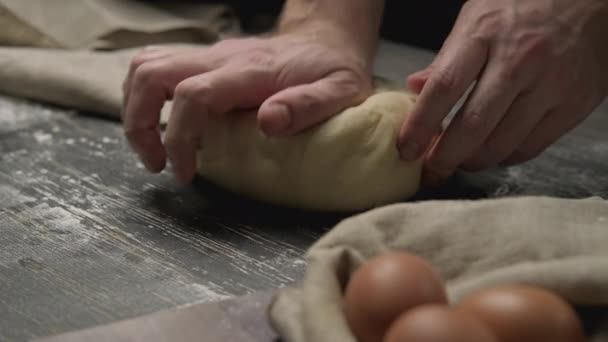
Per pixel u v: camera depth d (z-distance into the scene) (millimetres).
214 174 785
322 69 759
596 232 608
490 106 724
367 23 859
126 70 1082
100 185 807
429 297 498
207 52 780
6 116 996
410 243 602
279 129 713
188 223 734
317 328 512
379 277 503
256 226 732
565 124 780
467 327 458
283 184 744
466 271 595
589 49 757
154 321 574
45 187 801
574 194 808
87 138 931
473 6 764
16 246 695
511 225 611
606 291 533
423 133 729
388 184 739
